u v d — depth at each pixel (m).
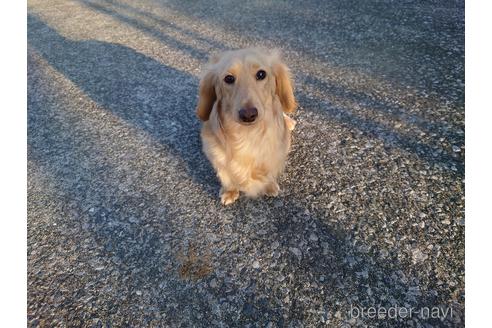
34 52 1.13
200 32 1.11
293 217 0.52
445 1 1.02
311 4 1.17
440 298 0.40
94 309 0.44
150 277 0.47
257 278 0.45
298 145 0.63
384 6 1.06
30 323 0.43
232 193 0.56
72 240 0.53
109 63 1.01
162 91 0.85
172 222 0.54
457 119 0.63
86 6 1.51
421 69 0.77
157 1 1.46
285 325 0.40
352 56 0.85
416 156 0.58
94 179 0.63
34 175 0.66
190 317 0.42
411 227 0.48
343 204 0.52
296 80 0.80
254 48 0.51
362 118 0.67
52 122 0.79
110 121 0.77
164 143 0.69
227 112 0.49
